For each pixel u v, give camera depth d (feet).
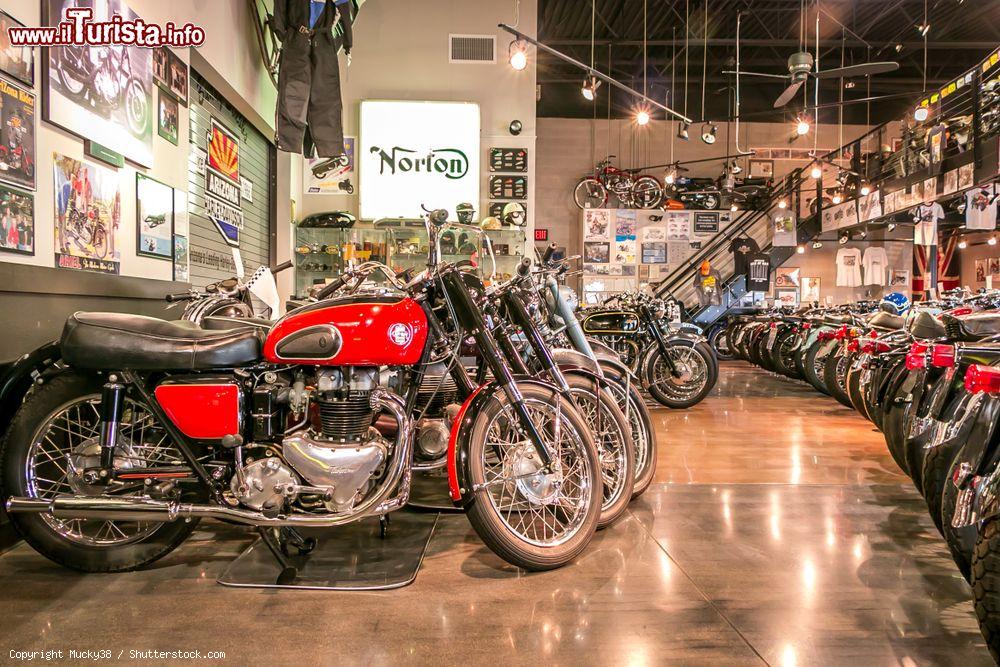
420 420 7.16
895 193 27.25
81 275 8.00
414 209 24.27
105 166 8.73
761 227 38.01
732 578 6.33
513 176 24.84
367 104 24.07
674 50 33.01
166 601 5.81
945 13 31.07
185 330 6.18
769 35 33.88
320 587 6.06
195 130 12.82
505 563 6.73
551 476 6.63
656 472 10.49
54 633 5.23
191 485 6.33
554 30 33.88
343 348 5.90
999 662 3.95
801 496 9.13
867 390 9.54
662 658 4.88
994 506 4.09
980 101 21.34
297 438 5.96
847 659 4.87
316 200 24.47
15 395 6.45
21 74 6.93
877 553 7.00
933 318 7.54
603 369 9.13
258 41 15.34
